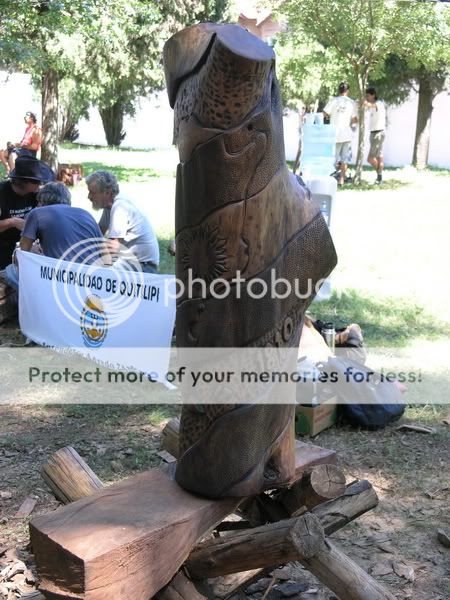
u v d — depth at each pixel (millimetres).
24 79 22500
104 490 2455
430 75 23172
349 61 18141
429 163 28734
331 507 2734
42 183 7215
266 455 2363
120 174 19797
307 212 2338
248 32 1999
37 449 4578
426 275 8906
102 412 5152
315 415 4723
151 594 2197
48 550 2139
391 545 3562
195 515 2285
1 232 7297
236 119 2018
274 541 2305
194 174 2121
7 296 7066
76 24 12398
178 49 2148
